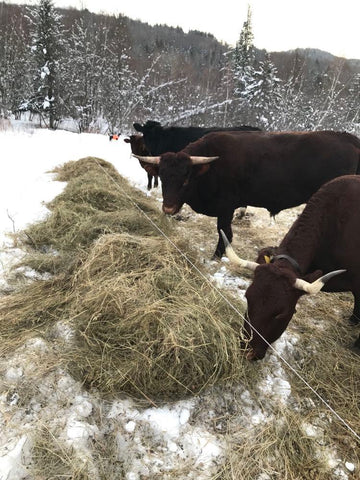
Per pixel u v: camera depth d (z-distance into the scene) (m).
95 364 2.96
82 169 8.18
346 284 3.53
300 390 3.12
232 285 4.71
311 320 4.18
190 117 23.95
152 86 28.67
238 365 3.02
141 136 9.62
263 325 2.75
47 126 26.84
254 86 26.25
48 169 9.11
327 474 2.46
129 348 3.02
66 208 5.75
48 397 2.70
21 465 2.23
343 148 5.07
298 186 5.20
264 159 5.09
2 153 10.57
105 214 5.42
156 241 4.44
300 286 2.66
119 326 3.17
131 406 2.74
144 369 2.89
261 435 2.64
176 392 2.88
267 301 2.69
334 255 3.36
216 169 5.12
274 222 7.39
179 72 33.56
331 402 3.04
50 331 3.36
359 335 3.71
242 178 5.19
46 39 25.59
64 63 28.00
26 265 4.42
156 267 3.96
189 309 3.29
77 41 31.36
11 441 2.34
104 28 33.06
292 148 5.06
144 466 2.36
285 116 22.83
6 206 6.11
